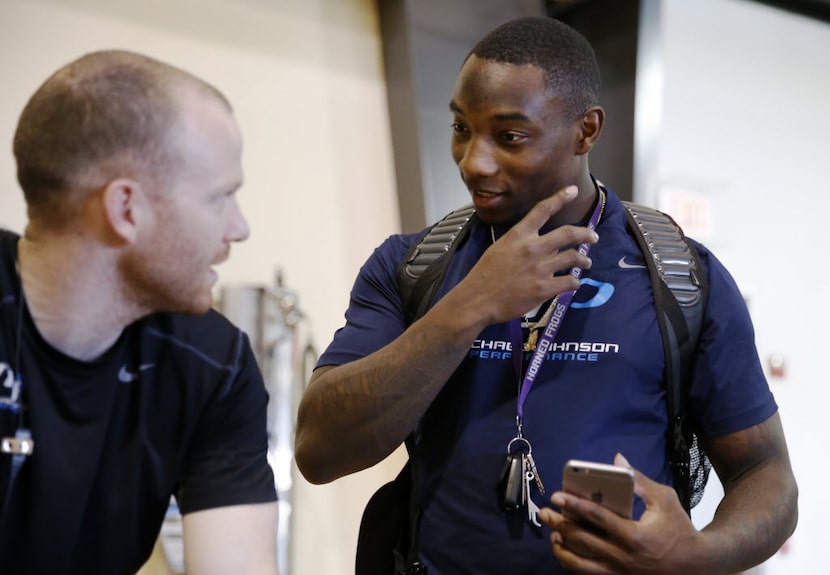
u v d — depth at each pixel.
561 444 1.43
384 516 1.61
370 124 3.51
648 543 1.26
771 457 1.51
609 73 3.78
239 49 3.27
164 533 2.77
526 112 1.41
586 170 1.57
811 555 4.53
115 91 1.15
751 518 1.42
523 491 1.42
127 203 1.16
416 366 1.40
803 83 4.86
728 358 1.50
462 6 3.56
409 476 1.62
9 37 2.88
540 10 3.76
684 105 4.36
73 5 2.99
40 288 1.19
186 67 3.16
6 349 1.18
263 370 3.02
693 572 1.29
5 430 1.17
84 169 1.15
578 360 1.48
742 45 4.62
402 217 3.50
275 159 3.30
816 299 4.77
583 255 1.39
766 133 4.67
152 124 1.16
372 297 1.64
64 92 1.15
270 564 1.38
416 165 3.42
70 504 1.22
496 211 1.48
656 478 1.45
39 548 1.21
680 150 4.33
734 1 4.61
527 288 1.36
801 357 4.67
